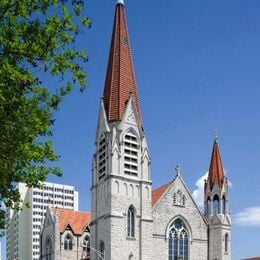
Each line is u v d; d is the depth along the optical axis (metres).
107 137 92.00
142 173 92.12
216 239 96.88
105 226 88.69
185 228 94.94
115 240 86.75
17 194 36.19
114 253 86.19
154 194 98.38
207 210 99.56
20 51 32.53
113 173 89.19
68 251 112.75
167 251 91.50
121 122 92.38
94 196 93.81
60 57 33.88
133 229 89.31
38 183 36.53
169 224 92.88
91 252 91.69
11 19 32.56
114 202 88.19
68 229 114.06
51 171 36.72
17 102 32.50
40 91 34.34
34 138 34.97
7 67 31.23
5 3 31.94
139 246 88.88
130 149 92.12
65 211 118.56
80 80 35.19
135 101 95.81
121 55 97.62
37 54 33.12
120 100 94.25
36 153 34.75
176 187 95.38
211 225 97.69
